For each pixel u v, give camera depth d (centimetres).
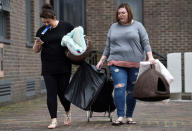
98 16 3912
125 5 1689
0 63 2400
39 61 3312
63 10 4038
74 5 4009
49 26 1652
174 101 2819
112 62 1670
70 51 1599
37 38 1606
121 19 1673
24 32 2934
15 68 2716
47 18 1630
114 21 3897
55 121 1625
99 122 1783
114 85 1670
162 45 3866
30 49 3072
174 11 3859
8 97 2547
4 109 2345
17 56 2761
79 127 1627
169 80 1609
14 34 2712
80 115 2061
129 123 1717
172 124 1705
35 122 1809
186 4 3853
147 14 3881
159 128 1584
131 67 1666
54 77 1648
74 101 1634
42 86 3384
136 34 1661
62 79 1659
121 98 1659
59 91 1686
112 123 1672
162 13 3866
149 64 1617
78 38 1617
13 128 1628
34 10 3225
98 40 3906
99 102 1747
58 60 1634
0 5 2442
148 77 1573
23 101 2847
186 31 3850
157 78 1569
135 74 1678
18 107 2450
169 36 3862
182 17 3853
